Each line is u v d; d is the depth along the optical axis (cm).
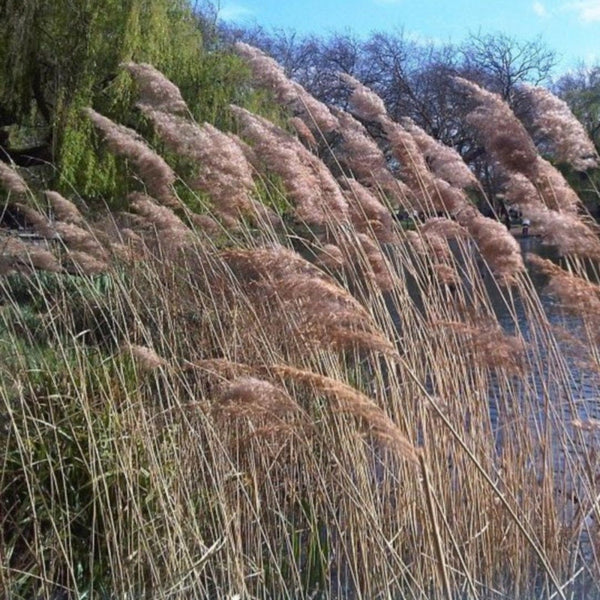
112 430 564
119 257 630
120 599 533
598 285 422
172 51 1314
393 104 2681
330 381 377
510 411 567
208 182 546
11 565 545
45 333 629
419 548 533
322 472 558
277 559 557
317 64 2955
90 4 1310
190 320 619
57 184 1208
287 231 579
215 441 564
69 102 1295
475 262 571
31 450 541
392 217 572
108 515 551
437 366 550
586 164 441
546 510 548
